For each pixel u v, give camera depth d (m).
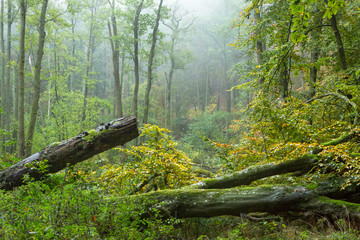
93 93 40.31
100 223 3.06
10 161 5.33
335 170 4.55
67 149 4.40
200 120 27.62
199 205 4.12
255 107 6.12
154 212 4.00
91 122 18.20
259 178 4.82
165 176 5.46
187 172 5.80
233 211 4.13
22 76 11.89
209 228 4.57
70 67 22.58
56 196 3.10
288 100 6.80
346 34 8.77
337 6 2.93
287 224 4.30
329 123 7.01
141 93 34.00
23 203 3.11
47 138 16.58
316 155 4.84
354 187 4.27
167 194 4.18
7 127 19.19
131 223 3.56
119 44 18.52
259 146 5.70
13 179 4.39
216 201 4.13
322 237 3.57
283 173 4.84
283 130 5.78
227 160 5.80
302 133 5.48
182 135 36.06
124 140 4.51
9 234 2.38
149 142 5.86
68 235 2.47
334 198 4.31
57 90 19.80
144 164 5.38
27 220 2.60
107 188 4.81
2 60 21.80
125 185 4.95
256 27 8.71
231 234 3.71
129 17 18.56
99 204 3.15
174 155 5.70
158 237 3.56
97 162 4.47
